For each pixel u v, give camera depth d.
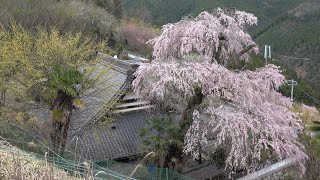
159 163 11.91
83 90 11.51
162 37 12.48
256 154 11.11
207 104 11.58
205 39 11.88
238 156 10.91
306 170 12.41
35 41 13.11
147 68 11.73
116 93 13.21
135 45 32.72
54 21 24.52
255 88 11.96
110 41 30.62
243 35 12.64
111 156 12.48
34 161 5.81
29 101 11.42
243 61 13.65
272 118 11.62
